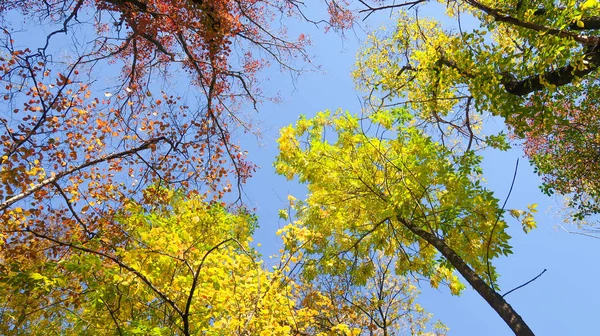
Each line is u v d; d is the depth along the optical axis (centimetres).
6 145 569
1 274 365
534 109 562
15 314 441
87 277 347
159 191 695
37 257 553
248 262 502
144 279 350
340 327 490
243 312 445
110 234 530
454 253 528
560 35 484
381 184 661
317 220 734
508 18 520
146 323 380
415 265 721
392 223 677
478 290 454
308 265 694
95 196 660
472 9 898
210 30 790
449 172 614
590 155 870
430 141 680
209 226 575
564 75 526
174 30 796
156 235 440
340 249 746
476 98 594
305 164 698
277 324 456
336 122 702
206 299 425
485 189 600
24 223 541
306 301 703
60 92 581
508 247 575
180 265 434
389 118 689
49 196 618
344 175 684
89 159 659
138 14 765
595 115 822
